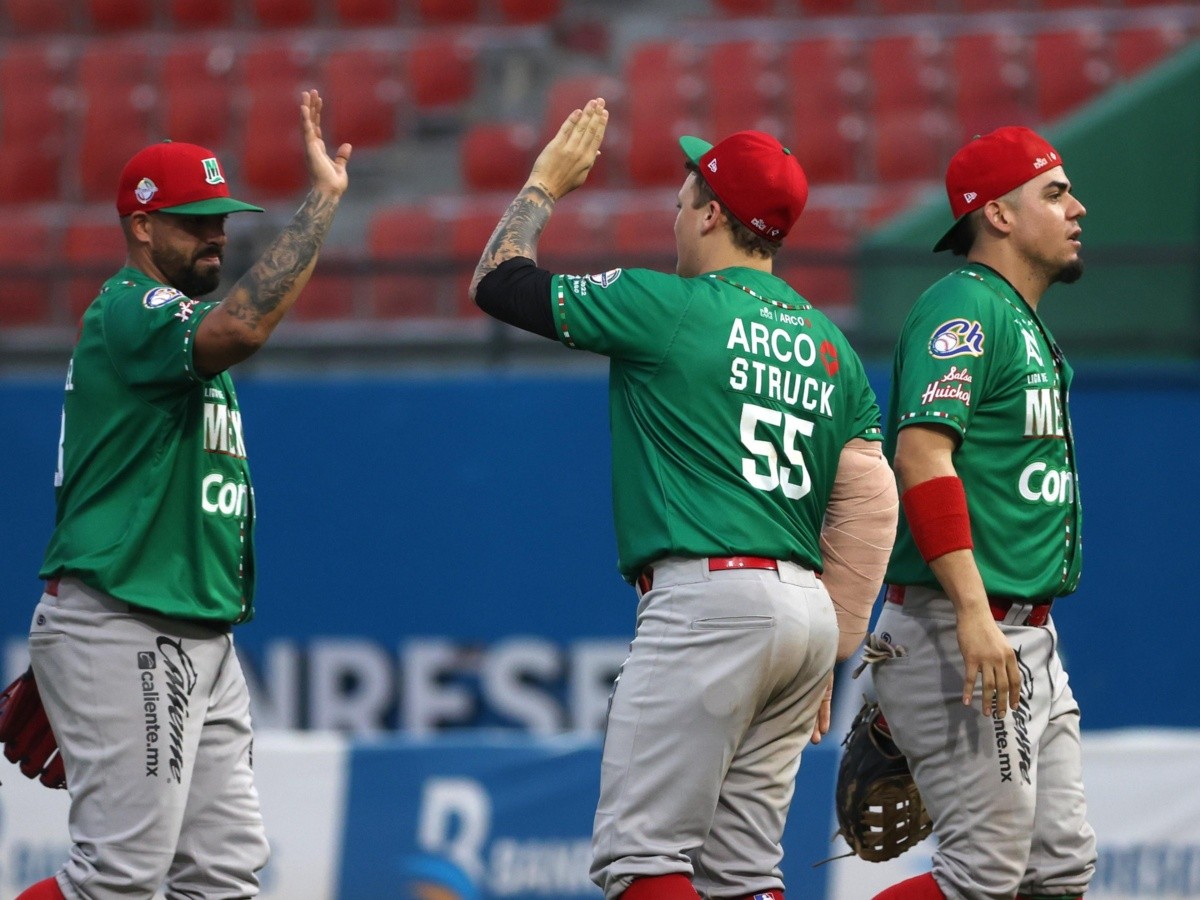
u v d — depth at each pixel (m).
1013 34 45.44
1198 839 22.58
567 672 28.81
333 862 22.97
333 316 36.59
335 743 23.31
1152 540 28.45
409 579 29.08
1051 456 13.51
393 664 28.98
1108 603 28.44
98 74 48.78
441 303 36.53
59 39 53.47
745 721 11.93
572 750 23.31
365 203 45.94
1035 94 44.44
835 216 38.97
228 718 13.55
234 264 29.70
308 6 52.75
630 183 44.56
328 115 47.72
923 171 43.09
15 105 48.00
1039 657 13.51
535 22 52.09
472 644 28.94
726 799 12.48
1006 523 13.26
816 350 12.49
